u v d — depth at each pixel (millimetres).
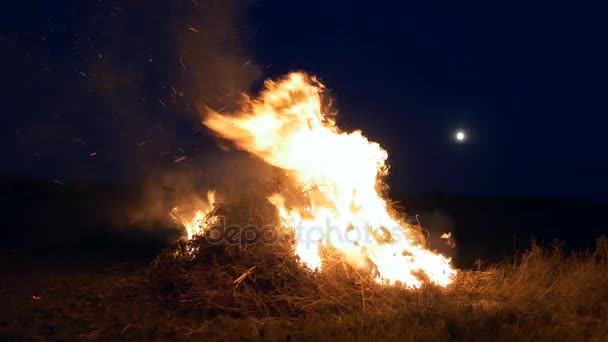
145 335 7332
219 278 8734
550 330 7320
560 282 9242
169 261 9461
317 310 8297
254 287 8680
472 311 8078
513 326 7445
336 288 8836
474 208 21078
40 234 14305
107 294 9023
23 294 9062
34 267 10953
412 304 8336
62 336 7297
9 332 7379
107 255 12109
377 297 8812
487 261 12328
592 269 9375
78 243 13320
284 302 8445
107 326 7684
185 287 8859
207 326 7707
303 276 8953
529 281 9289
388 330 7418
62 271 10641
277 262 9016
